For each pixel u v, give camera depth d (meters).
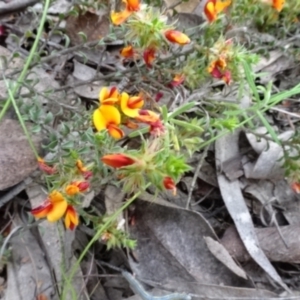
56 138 0.15
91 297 0.16
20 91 0.16
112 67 0.19
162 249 0.17
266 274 0.17
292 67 0.21
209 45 0.15
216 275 0.16
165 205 0.17
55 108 0.17
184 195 0.18
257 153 0.19
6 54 0.18
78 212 0.15
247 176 0.18
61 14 0.17
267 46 0.19
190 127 0.14
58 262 0.16
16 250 0.16
